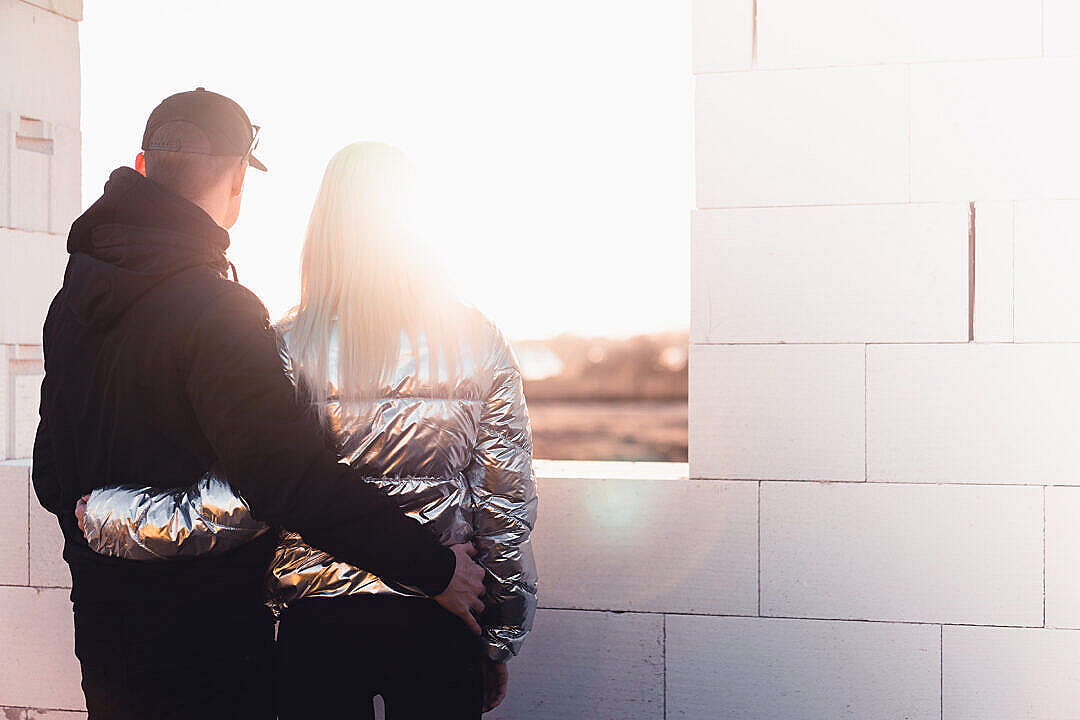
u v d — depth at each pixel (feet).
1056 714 6.87
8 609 8.36
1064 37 6.75
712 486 7.29
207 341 4.47
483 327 5.14
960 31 6.88
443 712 4.79
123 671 4.66
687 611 7.34
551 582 7.52
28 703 8.35
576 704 7.52
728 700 7.30
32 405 8.97
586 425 85.61
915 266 6.98
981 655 6.97
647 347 91.45
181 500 4.59
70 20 9.23
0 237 8.49
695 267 7.28
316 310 4.96
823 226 7.09
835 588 7.14
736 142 7.20
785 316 7.16
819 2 7.06
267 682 5.01
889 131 6.99
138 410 4.65
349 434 4.78
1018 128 6.82
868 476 7.08
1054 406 6.83
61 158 9.13
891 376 7.03
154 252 4.72
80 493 4.99
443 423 4.83
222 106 5.16
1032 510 6.87
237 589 4.77
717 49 7.20
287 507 4.33
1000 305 6.88
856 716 7.13
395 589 4.70
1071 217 6.77
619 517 7.42
